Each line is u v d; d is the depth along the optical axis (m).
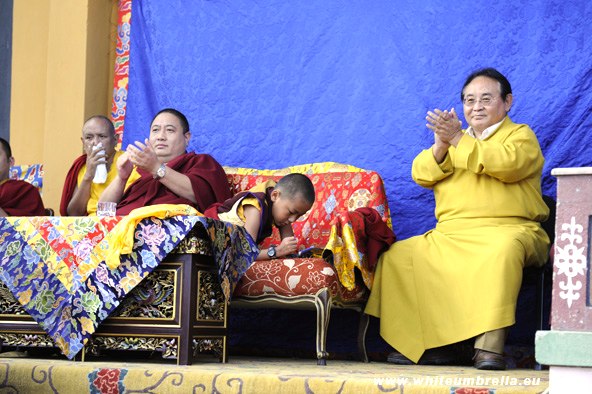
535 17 6.90
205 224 4.96
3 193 6.95
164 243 4.94
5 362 4.63
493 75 6.09
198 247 5.00
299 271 5.62
